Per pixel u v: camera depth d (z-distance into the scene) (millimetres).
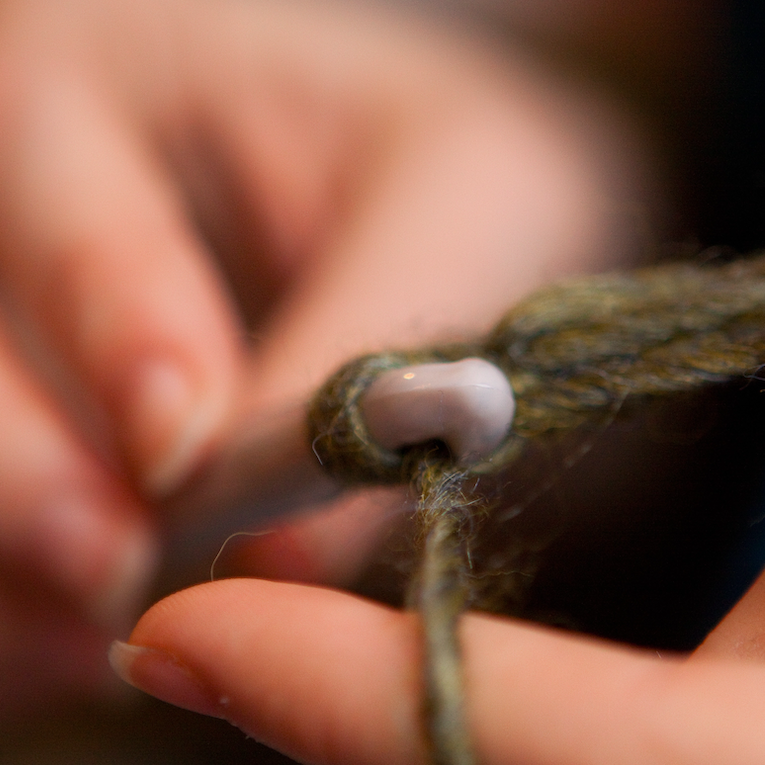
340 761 190
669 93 322
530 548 220
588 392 199
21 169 263
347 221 284
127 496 232
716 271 208
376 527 226
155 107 297
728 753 186
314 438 203
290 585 198
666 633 228
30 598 237
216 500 218
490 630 192
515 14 342
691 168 307
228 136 300
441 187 281
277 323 267
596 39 337
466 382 195
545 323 202
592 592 230
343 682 190
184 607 197
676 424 226
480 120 302
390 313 249
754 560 232
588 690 188
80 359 237
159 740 237
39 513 233
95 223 249
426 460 196
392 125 301
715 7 329
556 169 293
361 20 325
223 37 306
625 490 235
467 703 188
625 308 202
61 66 289
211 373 234
